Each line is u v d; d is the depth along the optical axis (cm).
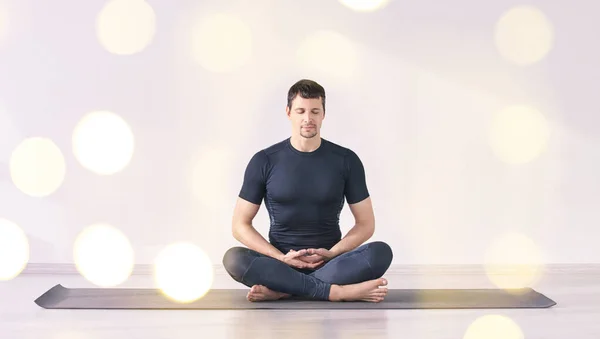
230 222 431
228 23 432
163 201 430
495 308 311
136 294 348
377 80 434
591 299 341
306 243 334
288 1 432
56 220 428
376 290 319
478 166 436
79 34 429
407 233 435
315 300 324
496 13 438
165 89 430
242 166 432
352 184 337
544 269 437
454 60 436
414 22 435
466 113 436
